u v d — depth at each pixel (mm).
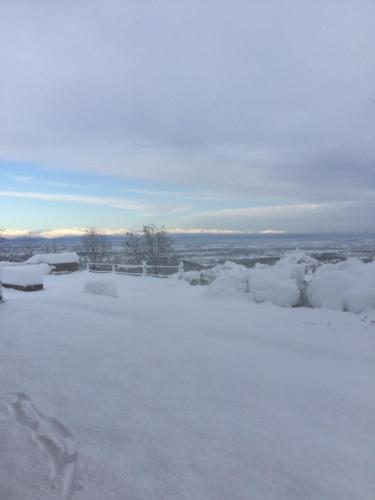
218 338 7594
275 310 10266
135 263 41406
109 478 3270
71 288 18297
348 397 4922
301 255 17359
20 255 41719
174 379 5477
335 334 7832
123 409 4551
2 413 4406
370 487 3234
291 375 5676
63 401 4750
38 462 3459
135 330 8164
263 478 3324
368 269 11016
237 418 4371
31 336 7664
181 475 3338
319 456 3656
